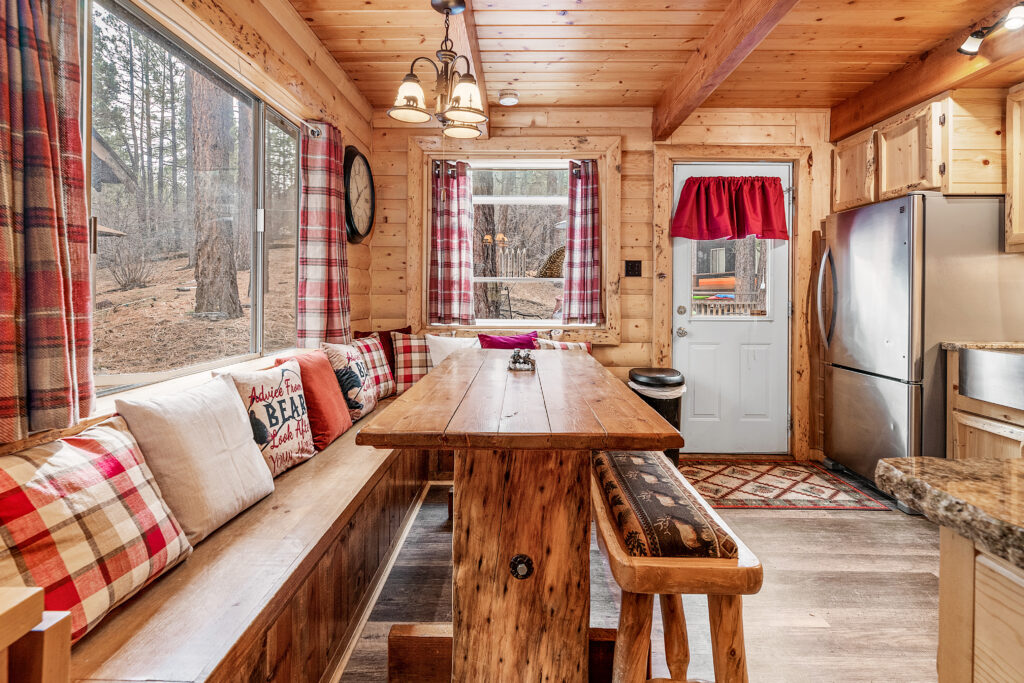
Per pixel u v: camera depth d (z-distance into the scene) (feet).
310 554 4.64
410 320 12.74
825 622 6.22
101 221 5.20
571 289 12.89
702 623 6.32
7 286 3.57
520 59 10.32
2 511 3.19
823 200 12.57
